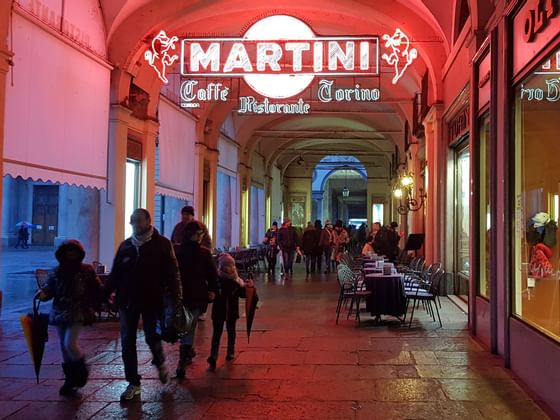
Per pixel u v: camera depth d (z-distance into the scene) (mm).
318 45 10461
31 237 34781
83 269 5281
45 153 9227
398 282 8758
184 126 16281
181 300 5332
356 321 9109
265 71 10500
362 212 56406
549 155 5633
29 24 8688
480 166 7879
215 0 11867
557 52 4867
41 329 5250
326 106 22562
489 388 5348
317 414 4664
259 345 7316
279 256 19906
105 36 11414
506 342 6109
